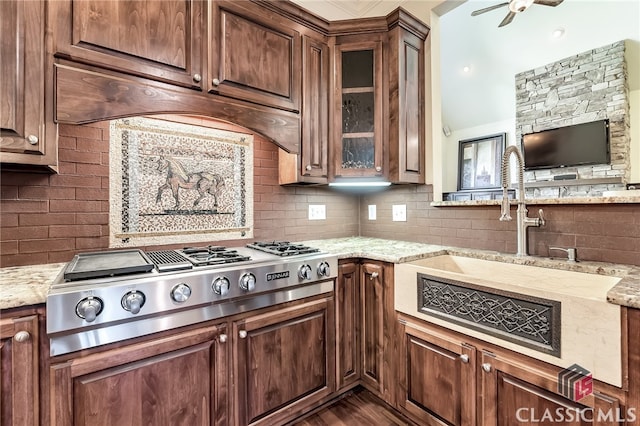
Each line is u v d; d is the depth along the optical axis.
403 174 1.90
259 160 2.00
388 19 1.88
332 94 1.92
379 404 1.67
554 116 4.98
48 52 1.07
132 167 1.54
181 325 1.13
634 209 1.25
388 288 1.58
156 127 1.61
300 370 1.49
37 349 0.89
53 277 1.09
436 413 1.35
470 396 1.21
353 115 1.98
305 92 1.81
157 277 1.07
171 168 1.65
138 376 1.04
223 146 1.84
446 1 1.96
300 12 1.76
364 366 1.73
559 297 0.97
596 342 0.89
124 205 1.52
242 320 1.29
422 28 1.98
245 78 1.54
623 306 0.84
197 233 1.75
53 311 0.89
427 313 1.38
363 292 1.73
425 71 2.05
